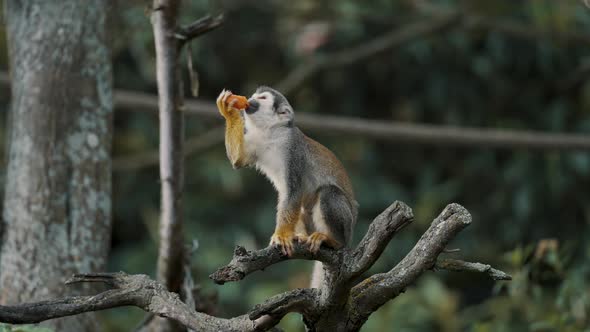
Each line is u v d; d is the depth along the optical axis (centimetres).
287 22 1642
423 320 1376
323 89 1866
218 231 1748
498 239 1738
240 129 856
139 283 609
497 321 1088
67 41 846
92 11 859
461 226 596
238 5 1780
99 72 855
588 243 1598
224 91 859
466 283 1719
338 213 857
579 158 1659
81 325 812
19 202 822
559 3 1570
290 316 1224
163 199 819
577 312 965
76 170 831
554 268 980
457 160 1845
